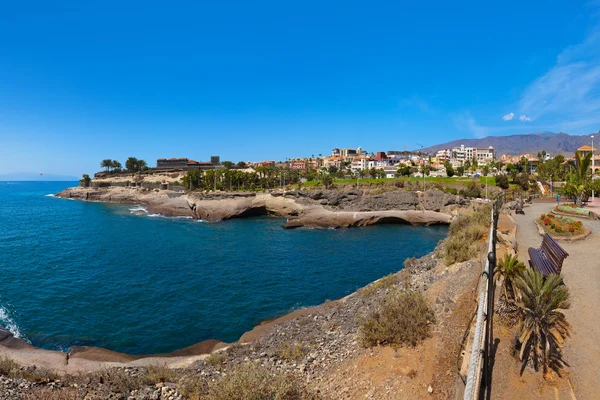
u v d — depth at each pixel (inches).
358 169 7490.2
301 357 577.3
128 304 1150.3
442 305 597.9
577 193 1776.6
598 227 1116.5
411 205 3427.7
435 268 932.0
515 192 3142.2
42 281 1416.1
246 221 3590.1
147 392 477.1
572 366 395.5
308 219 3189.0
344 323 693.3
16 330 945.5
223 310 1092.5
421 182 4249.5
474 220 1424.7
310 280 1422.2
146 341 887.1
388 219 3228.3
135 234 2694.4
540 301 394.9
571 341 443.5
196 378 514.0
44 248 2126.0
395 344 511.8
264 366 547.5
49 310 1094.4
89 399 456.1
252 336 847.1
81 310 1095.6
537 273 427.8
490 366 401.4
